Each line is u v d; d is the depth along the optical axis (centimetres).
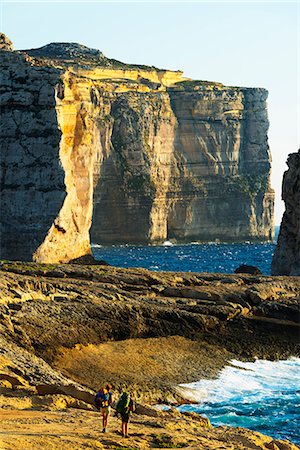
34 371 5266
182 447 3538
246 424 5212
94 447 3344
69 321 6475
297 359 7006
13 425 3697
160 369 6172
